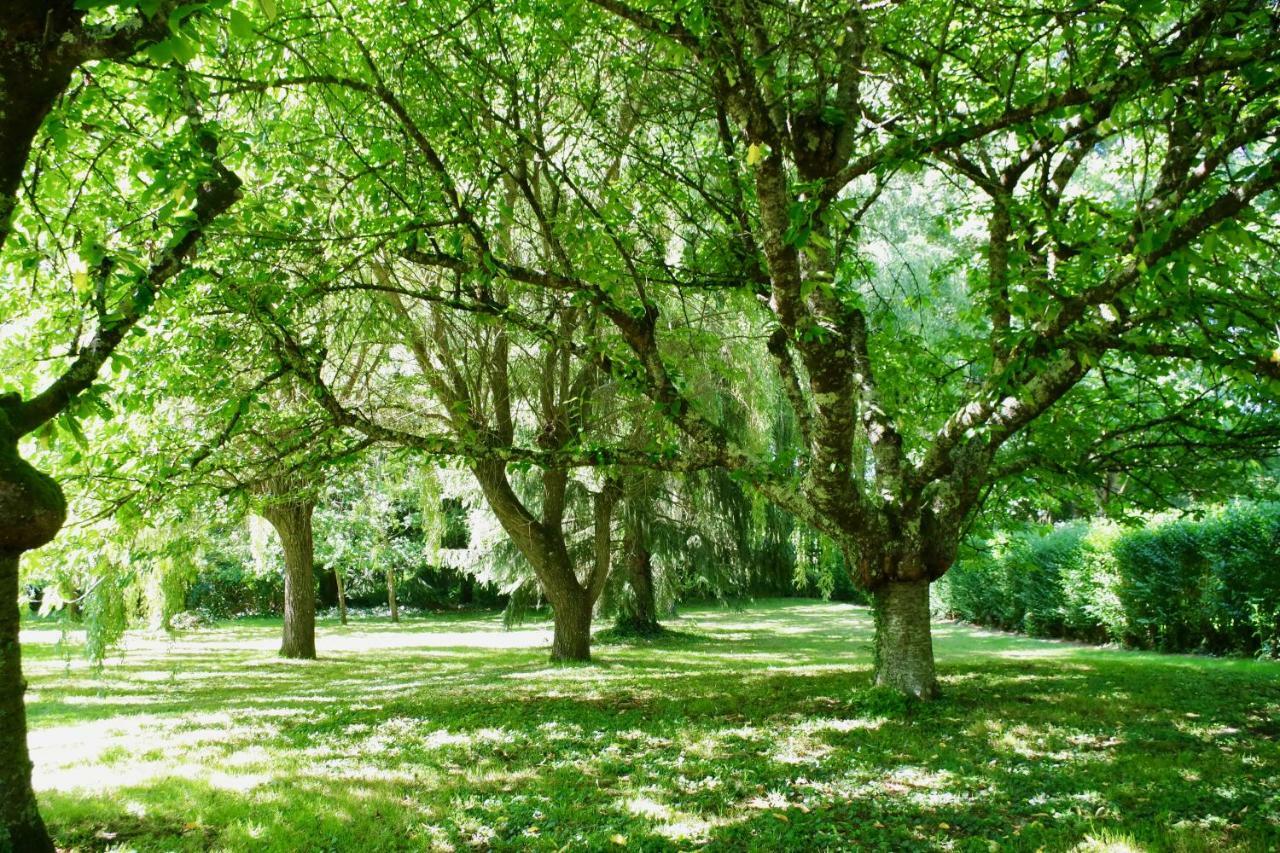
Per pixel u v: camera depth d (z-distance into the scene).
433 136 7.00
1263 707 7.15
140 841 4.38
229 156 5.82
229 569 26.14
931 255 13.62
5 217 3.47
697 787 5.35
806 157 5.75
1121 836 4.24
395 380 10.62
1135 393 8.21
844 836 4.45
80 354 4.22
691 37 4.82
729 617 24.92
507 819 4.81
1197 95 4.74
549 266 6.95
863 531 7.08
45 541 3.52
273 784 5.46
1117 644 14.12
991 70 6.25
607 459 7.44
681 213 7.56
